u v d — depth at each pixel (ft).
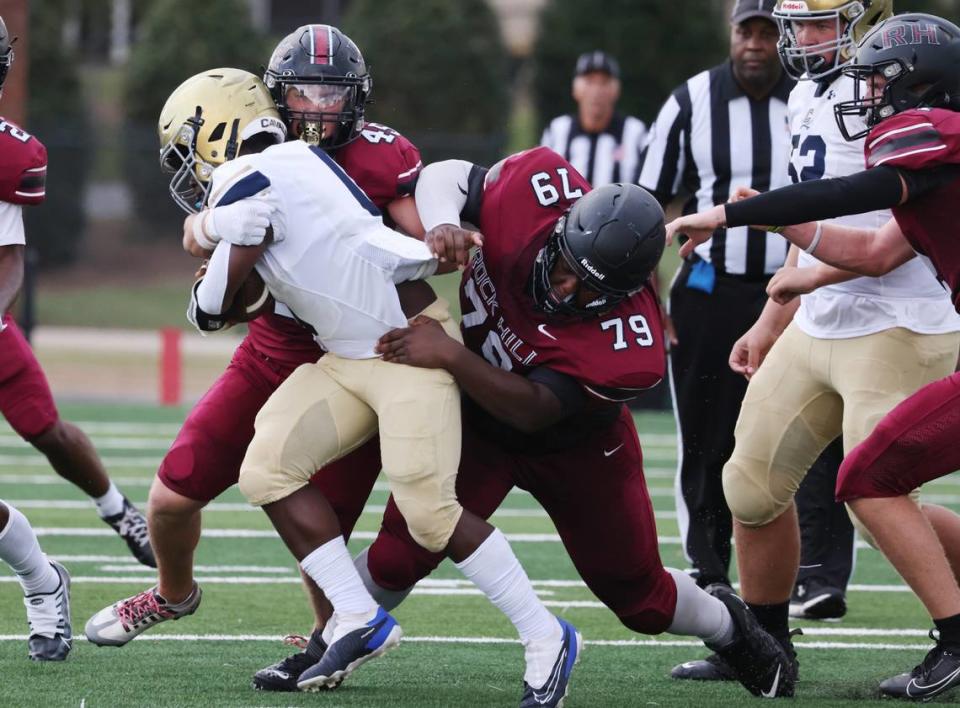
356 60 41.11
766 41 59.62
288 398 39.42
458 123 234.99
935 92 40.27
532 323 38.83
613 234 36.60
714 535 60.70
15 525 43.88
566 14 229.45
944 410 40.27
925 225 40.24
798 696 43.62
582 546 41.19
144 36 246.27
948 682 40.96
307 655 42.55
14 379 52.24
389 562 40.96
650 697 43.24
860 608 60.39
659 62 226.17
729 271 59.47
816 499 57.72
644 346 38.96
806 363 44.86
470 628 53.93
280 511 39.06
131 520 57.52
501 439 40.34
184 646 49.06
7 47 45.68
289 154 38.55
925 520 41.60
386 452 38.32
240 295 39.11
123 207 244.22
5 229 45.32
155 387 148.46
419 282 39.86
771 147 60.95
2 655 46.42
